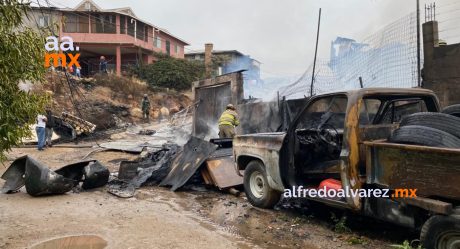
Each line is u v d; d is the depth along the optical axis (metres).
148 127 23.56
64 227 5.48
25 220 5.80
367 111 5.27
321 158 5.90
